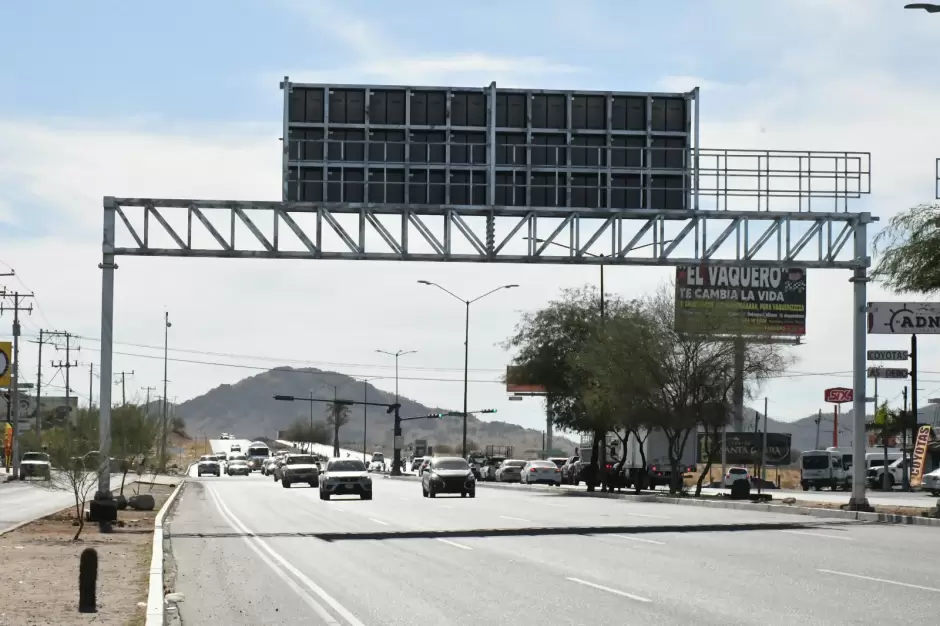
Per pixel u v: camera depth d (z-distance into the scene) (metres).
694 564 24.64
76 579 22.33
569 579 22.08
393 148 39.50
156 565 24.12
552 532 35.16
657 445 86.19
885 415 89.62
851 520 41.44
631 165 40.44
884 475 84.44
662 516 43.97
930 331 46.34
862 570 23.16
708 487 90.69
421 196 39.62
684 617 16.84
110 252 39.12
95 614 17.47
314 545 31.42
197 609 18.55
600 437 79.62
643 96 40.53
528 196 39.91
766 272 86.25
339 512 48.66
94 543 31.75
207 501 61.56
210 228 39.31
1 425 139.75
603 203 40.41
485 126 39.78
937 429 101.50
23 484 84.62
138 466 65.50
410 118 39.59
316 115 39.31
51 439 46.81
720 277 85.81
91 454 42.44
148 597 18.91
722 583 21.08
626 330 67.94
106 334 39.75
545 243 40.19
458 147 39.75
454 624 16.59
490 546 30.17
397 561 26.38
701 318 65.38
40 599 19.19
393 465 125.94
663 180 40.69
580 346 82.81
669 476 85.44
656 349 65.94
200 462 140.50
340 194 39.28
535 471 93.50
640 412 68.00
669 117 40.75
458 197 39.81
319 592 20.72
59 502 58.78
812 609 17.53
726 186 40.91
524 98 40.16
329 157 39.31
